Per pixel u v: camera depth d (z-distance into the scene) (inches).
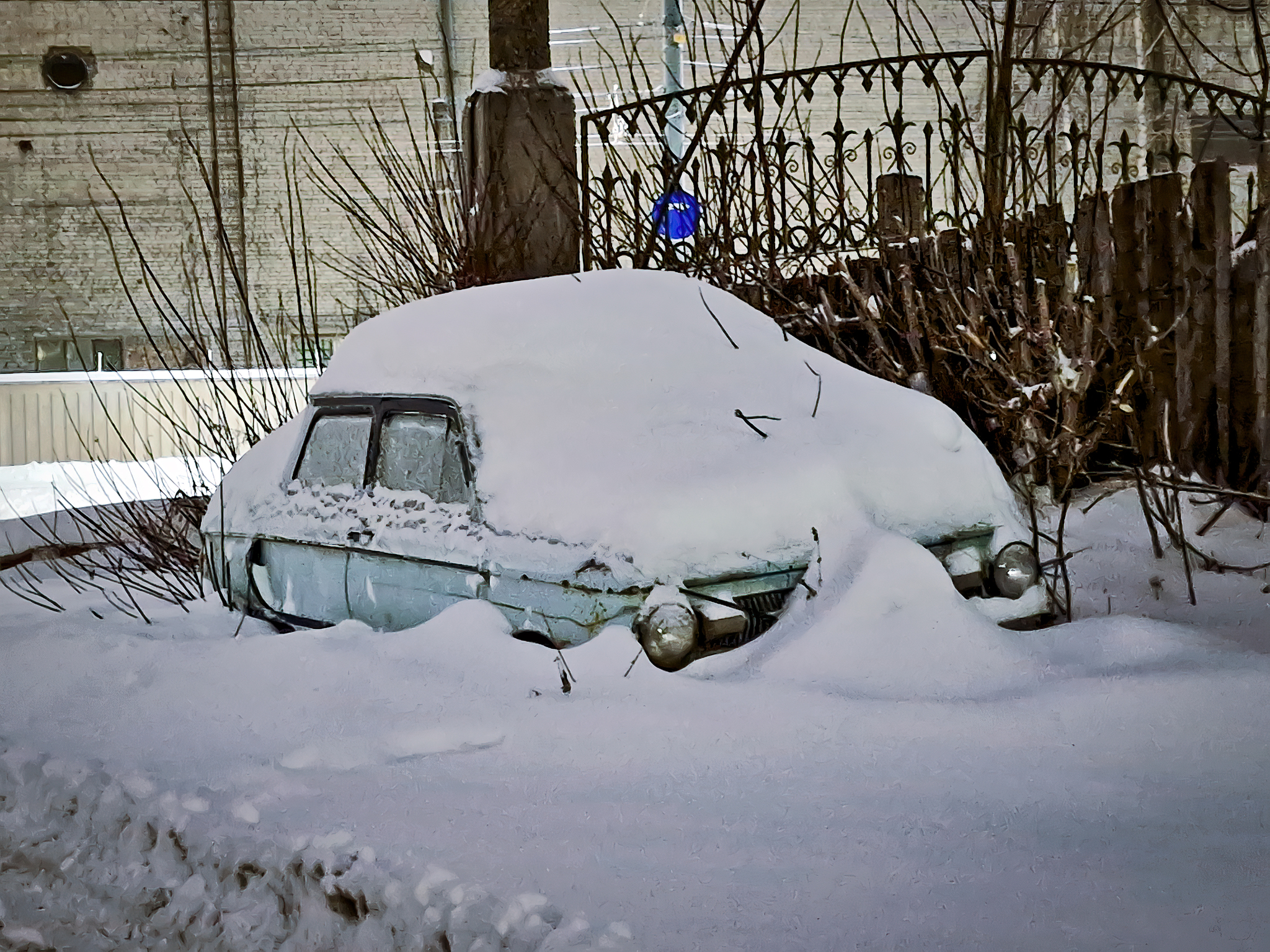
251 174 976.9
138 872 140.4
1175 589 223.3
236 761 157.5
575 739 151.3
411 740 156.4
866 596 173.5
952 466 201.2
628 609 170.7
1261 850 114.1
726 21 862.5
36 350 979.9
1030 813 124.7
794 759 141.6
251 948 124.9
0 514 486.6
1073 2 673.0
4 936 134.8
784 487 183.5
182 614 251.3
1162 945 97.7
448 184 399.9
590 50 939.3
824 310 286.4
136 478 573.0
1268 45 712.4
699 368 211.2
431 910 114.1
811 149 332.5
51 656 218.1
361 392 223.9
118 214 976.9
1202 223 279.1
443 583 196.1
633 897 110.9
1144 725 147.9
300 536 223.6
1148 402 286.5
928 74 326.3
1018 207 335.0
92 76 970.7
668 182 346.6
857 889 110.1
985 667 169.2
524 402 202.2
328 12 971.3
